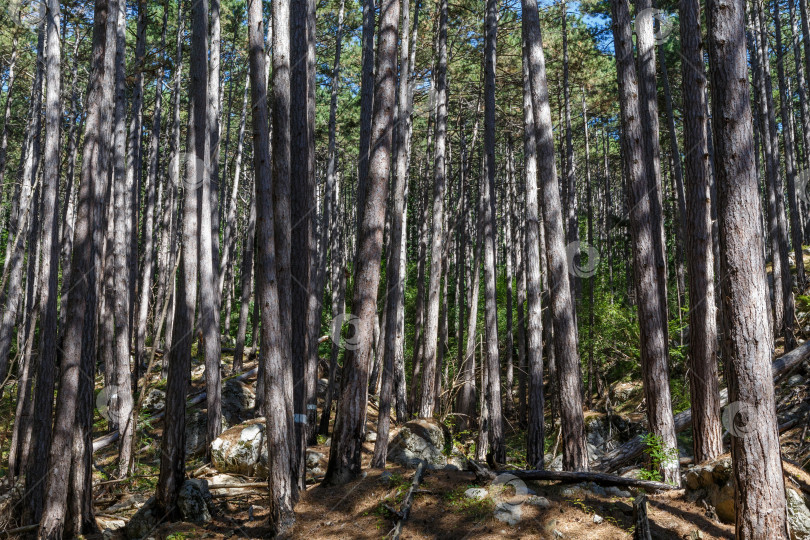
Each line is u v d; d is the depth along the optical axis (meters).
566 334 9.19
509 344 20.44
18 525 8.38
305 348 8.90
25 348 10.67
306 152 9.23
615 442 15.17
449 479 8.27
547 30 20.59
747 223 5.72
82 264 8.05
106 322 13.62
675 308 20.02
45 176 8.60
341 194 40.16
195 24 10.22
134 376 18.88
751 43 21.45
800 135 29.92
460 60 22.86
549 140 9.65
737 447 5.79
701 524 6.59
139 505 10.00
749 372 5.69
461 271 23.34
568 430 9.01
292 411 8.02
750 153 5.75
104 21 8.77
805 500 6.37
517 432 18.67
